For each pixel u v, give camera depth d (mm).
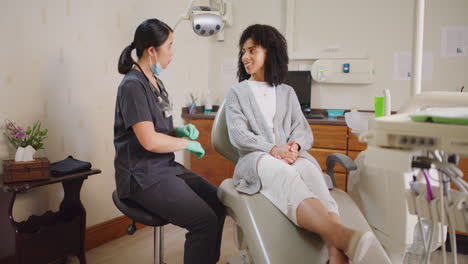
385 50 3041
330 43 3199
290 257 1198
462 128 649
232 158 1822
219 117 1804
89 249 2318
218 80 3617
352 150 2766
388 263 1163
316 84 3275
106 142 2430
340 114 3158
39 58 1994
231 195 1531
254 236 1293
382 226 1485
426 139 690
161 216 1550
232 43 3539
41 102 2018
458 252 2283
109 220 2475
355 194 1689
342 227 1112
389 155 731
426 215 858
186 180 1801
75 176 1878
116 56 2465
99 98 2361
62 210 2010
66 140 2160
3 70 1838
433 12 2883
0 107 1833
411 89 1159
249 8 3461
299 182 1317
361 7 3088
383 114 1693
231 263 2074
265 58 1796
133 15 2586
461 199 776
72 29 2160
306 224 1232
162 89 1764
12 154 1894
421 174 915
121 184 1573
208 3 2312
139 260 2164
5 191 1647
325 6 3191
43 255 1826
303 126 1803
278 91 1804
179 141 1616
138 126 1513
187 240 1557
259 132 1672
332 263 1132
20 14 1894
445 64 2877
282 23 3354
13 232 1776
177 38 3096
